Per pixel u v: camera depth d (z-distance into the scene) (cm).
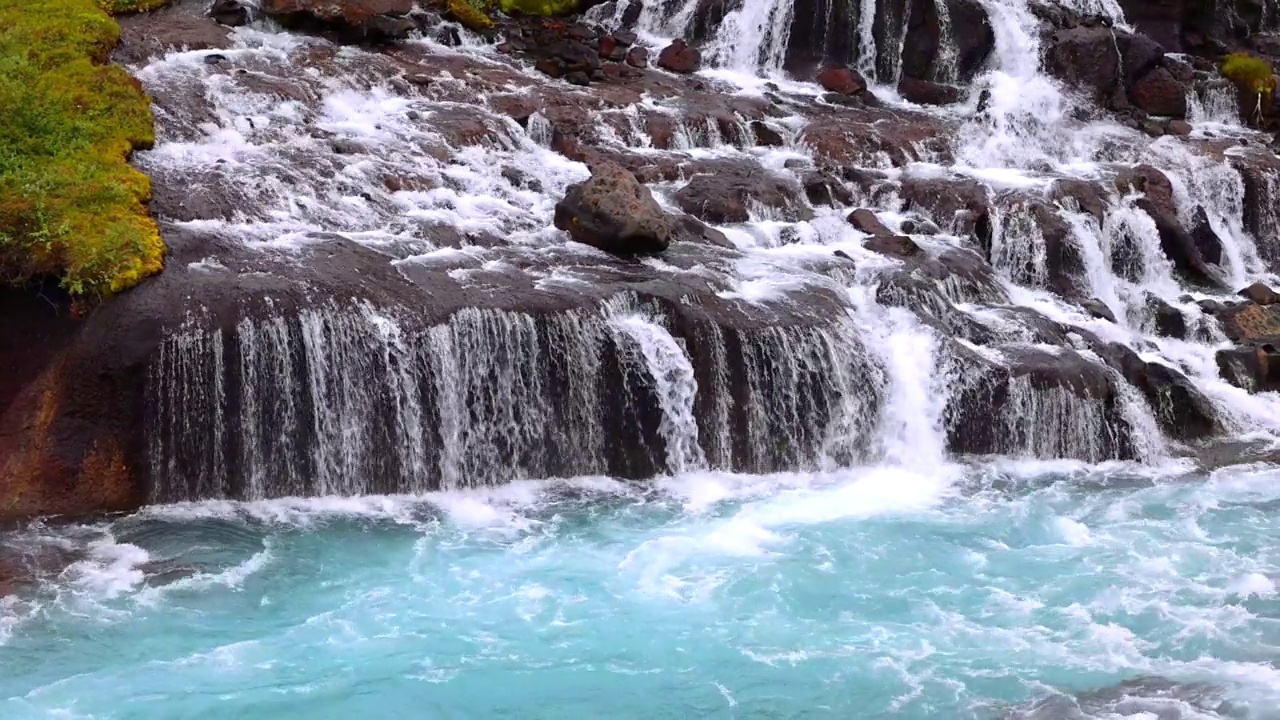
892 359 1623
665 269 1678
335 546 1337
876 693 1112
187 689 1091
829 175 2050
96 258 1419
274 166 1783
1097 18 2589
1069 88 2438
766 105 2309
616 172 1764
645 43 2572
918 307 1722
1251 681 1126
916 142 2228
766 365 1567
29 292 1425
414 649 1162
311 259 1552
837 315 1633
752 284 1680
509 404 1498
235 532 1354
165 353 1390
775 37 2516
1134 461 1634
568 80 2317
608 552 1345
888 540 1391
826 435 1588
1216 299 2008
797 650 1175
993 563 1346
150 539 1330
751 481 1541
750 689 1116
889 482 1549
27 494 1363
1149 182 2158
